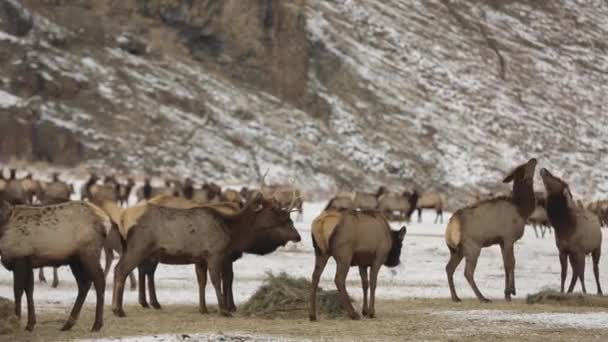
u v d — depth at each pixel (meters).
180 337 59.91
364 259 71.94
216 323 68.19
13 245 61.44
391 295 89.00
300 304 72.81
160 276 100.69
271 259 118.50
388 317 72.19
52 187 194.25
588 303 81.62
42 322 67.00
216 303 80.94
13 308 61.78
